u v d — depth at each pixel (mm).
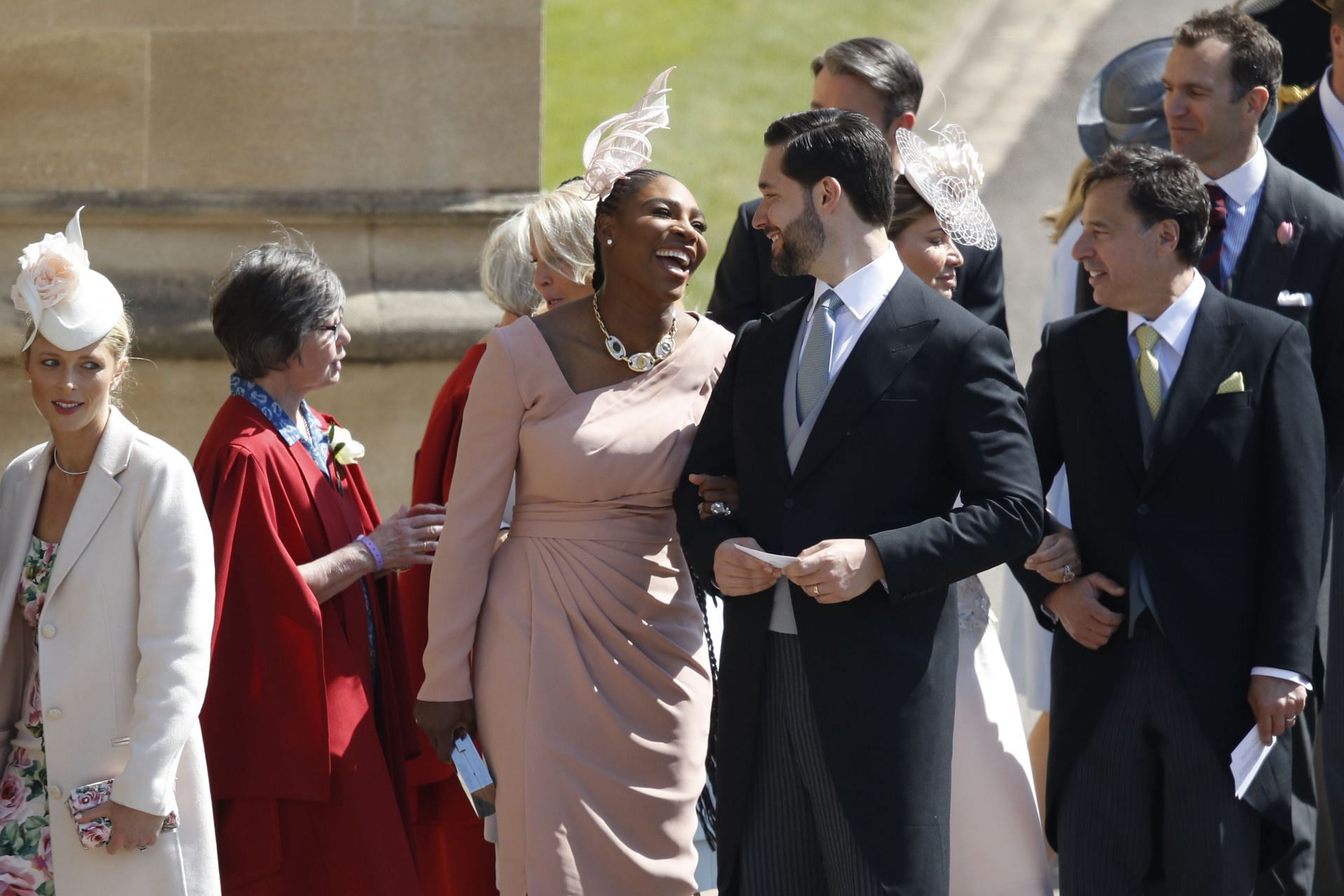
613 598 14328
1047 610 15164
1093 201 14633
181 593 12938
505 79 22938
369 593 15430
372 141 22781
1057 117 43469
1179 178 14406
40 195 22344
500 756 14352
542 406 14312
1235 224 16500
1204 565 14250
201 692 12945
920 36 50156
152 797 12586
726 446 14047
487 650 14531
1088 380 14914
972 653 15719
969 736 15523
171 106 22484
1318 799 17781
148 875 12844
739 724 13602
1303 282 16156
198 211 22375
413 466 22547
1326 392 16016
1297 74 22750
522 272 16672
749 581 12867
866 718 12875
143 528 13023
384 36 22656
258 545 14406
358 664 14961
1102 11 50188
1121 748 14594
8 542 13367
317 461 15461
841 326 13250
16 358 21828
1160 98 19703
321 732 14266
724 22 51875
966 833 15484
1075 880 14641
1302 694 13977
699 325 15086
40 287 12766
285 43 22500
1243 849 14320
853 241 13281
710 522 13562
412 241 22812
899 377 13008
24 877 13117
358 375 22344
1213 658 14180
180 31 22391
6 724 13391
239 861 14273
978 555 12508
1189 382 14398
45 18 22234
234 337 14961
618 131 14672
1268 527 14281
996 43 48469
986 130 42969
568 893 13930
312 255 15398
